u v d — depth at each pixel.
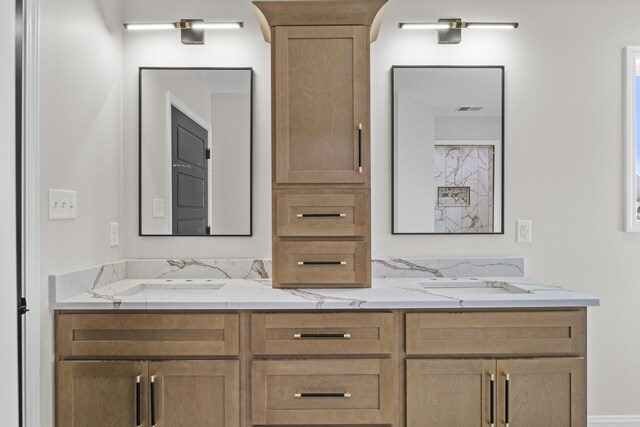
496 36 2.43
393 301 1.79
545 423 1.81
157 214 2.42
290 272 2.04
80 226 1.96
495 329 1.81
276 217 2.04
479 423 1.81
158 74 2.42
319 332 1.81
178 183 2.41
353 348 1.80
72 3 1.90
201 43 2.40
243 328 1.80
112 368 1.77
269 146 2.43
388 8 2.42
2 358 1.18
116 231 2.32
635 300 2.43
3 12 1.19
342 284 2.06
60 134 1.81
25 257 1.63
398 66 2.40
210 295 1.90
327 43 2.03
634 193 2.44
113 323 1.78
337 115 2.03
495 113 2.42
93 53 2.08
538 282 2.20
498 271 2.38
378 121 2.42
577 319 1.82
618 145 2.43
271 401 1.80
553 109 2.43
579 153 2.43
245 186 2.41
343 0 1.99
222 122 2.42
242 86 2.42
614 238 2.43
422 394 1.80
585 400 1.82
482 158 2.43
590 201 2.43
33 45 1.63
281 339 1.81
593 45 2.43
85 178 2.01
